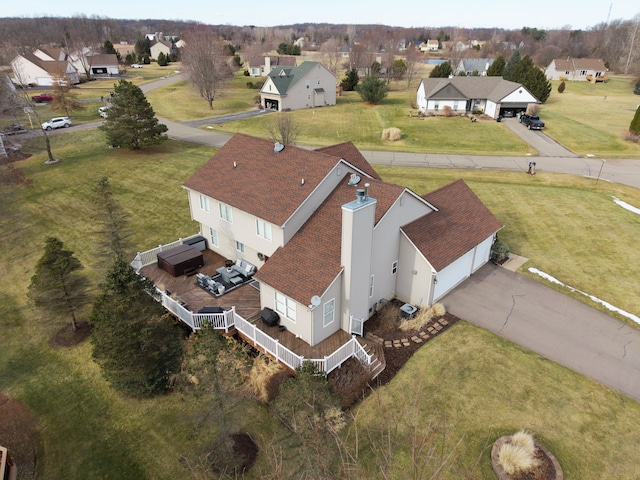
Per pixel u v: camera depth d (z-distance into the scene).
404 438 16.70
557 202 38.66
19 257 31.47
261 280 21.66
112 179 45.22
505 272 28.38
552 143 58.19
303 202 22.67
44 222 36.50
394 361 20.66
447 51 180.38
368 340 22.02
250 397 19.03
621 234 33.06
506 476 15.16
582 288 26.62
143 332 17.89
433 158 52.41
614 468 15.66
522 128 65.50
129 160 50.53
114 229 26.25
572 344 21.86
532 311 24.44
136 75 127.06
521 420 17.50
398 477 15.20
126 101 50.28
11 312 25.58
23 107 53.22
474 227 27.33
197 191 27.47
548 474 15.25
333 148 28.20
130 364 18.00
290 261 21.88
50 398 19.61
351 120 72.44
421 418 17.59
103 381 20.50
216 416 16.39
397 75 114.50
